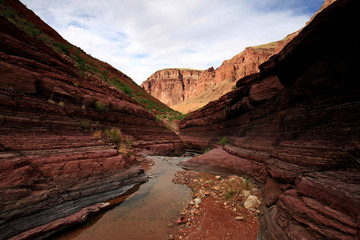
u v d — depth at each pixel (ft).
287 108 24.90
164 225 15.44
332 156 13.03
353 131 12.66
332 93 16.44
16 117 20.71
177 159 51.55
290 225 11.49
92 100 41.78
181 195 22.67
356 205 8.85
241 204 18.21
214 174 31.37
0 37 25.95
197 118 101.04
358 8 13.93
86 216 16.21
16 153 17.29
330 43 17.16
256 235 13.24
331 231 9.13
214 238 13.30
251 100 41.88
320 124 16.53
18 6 76.07
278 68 27.71
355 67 14.19
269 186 18.49
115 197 21.52
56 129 25.00
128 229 14.71
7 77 22.67
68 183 19.10
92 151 25.54
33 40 34.55
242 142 37.58
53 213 15.31
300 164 15.56
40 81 27.89
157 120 88.74
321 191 11.14
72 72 41.24
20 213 13.71
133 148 51.80
